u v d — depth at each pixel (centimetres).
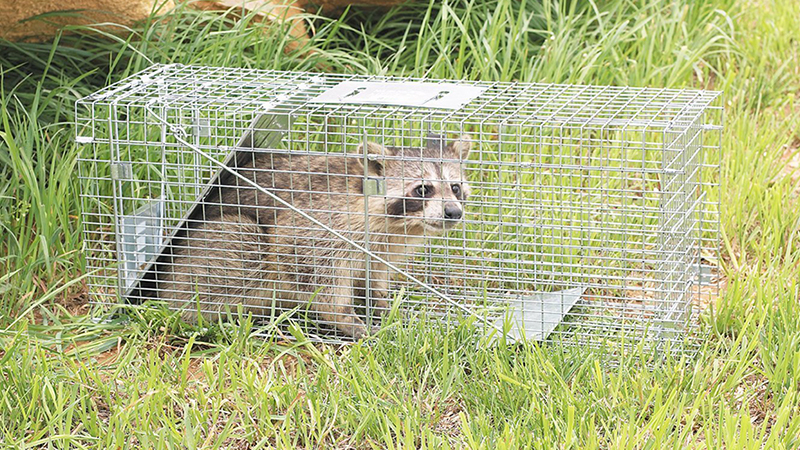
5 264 558
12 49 650
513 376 443
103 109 628
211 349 489
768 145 690
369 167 518
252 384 436
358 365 455
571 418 386
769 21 848
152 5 653
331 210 513
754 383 457
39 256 559
